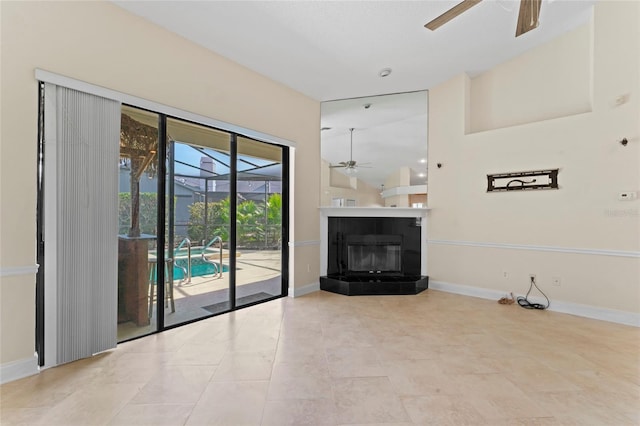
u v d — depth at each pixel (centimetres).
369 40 334
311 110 460
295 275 432
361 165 485
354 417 170
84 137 236
